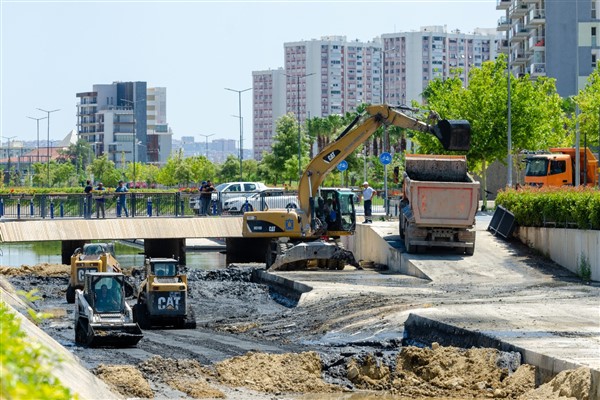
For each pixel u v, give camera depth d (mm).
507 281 46094
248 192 82250
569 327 30016
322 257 54219
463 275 48000
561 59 151625
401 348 30609
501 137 92750
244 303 47781
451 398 25344
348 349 31062
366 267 57375
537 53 155125
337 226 57656
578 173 77438
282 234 57188
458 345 29797
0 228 67000
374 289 43719
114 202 75875
